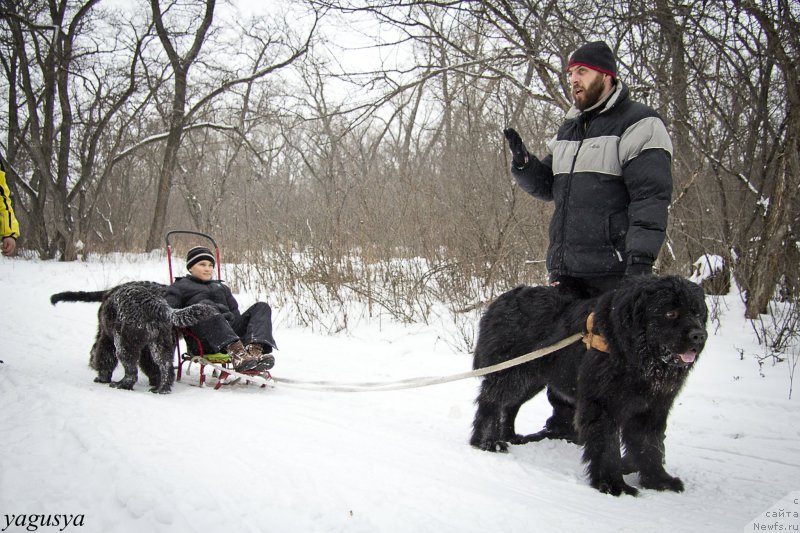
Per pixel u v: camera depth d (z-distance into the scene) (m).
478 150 10.21
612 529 2.87
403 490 3.13
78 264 17.72
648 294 3.31
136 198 27.08
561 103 8.64
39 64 20.17
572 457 4.14
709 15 8.51
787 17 8.22
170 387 5.42
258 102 20.58
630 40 8.97
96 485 2.99
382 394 5.66
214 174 23.14
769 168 8.95
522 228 9.20
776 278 7.70
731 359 6.51
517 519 2.88
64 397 4.64
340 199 10.63
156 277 14.41
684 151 9.56
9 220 5.23
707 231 9.36
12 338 7.77
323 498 2.93
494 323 4.22
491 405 4.21
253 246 11.63
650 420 3.61
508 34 8.90
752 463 4.16
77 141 22.66
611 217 3.88
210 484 3.00
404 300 9.06
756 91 9.49
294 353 7.52
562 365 3.90
